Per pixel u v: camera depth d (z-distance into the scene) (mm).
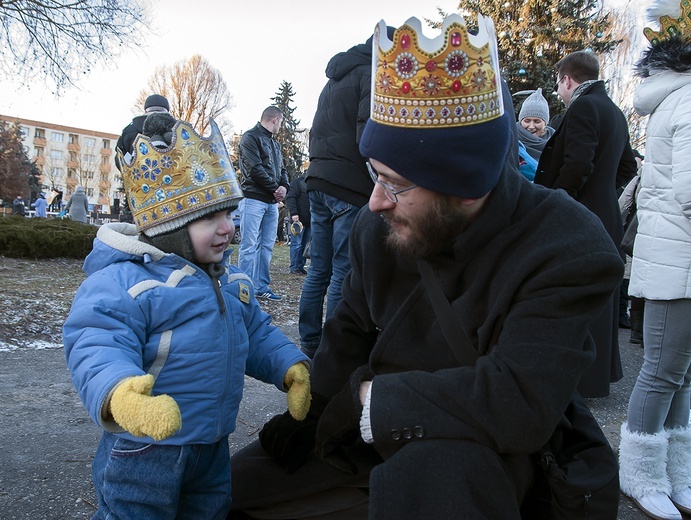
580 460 1664
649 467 2486
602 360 3404
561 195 1667
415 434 1512
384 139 1517
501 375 1473
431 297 1689
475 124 1480
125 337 1636
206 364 1794
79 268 8992
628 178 5133
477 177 1482
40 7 12438
